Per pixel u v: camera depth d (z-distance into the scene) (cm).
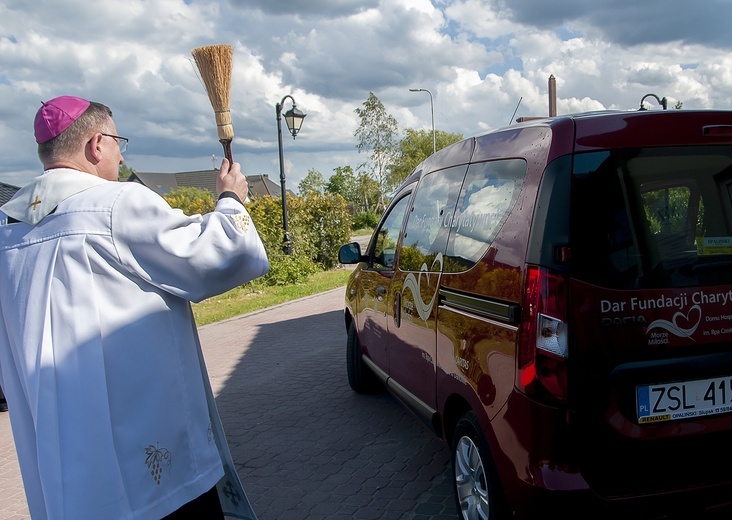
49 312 177
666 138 252
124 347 180
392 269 449
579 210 241
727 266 252
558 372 235
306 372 699
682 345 244
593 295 237
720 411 249
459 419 317
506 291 261
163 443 184
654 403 242
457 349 305
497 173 297
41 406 172
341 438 486
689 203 253
